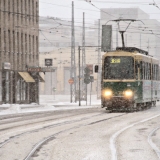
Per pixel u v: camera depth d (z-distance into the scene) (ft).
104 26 289.12
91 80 298.76
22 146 87.71
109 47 288.71
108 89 190.39
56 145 87.97
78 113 188.96
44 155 75.61
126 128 121.49
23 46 299.79
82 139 97.45
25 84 300.61
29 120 152.76
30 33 311.27
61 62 613.11
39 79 311.88
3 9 277.23
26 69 301.43
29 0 310.65
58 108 247.09
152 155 74.64
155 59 230.68
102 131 113.91
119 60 190.60
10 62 283.79
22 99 297.12
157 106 252.62
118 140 95.55
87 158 71.72
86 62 598.75
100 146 86.07
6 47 279.28
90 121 144.77
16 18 291.99
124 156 73.61
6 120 155.02
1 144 90.53
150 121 144.66
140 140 95.40
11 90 283.59
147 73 209.36
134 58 190.08
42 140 96.12
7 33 280.72
